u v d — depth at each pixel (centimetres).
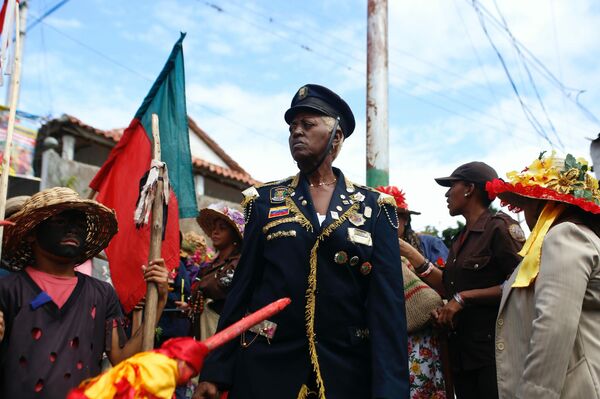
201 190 1502
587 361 293
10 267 355
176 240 420
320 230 316
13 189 1173
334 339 307
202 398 312
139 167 435
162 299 324
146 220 336
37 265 310
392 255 323
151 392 191
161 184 340
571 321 288
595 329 299
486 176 442
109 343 309
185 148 443
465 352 410
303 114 338
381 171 712
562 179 333
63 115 1246
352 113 348
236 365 315
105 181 443
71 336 290
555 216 330
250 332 312
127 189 430
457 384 423
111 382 192
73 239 309
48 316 290
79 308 300
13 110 359
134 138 443
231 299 324
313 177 341
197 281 531
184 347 203
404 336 310
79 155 1363
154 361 196
